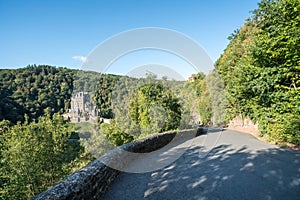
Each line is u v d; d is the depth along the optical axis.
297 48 7.08
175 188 3.86
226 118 18.06
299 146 6.95
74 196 2.71
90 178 3.26
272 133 8.69
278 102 8.30
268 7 9.05
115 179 4.53
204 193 3.55
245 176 4.34
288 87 7.94
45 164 9.02
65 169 8.71
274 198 3.22
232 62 18.45
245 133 12.88
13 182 7.34
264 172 4.54
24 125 9.49
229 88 15.98
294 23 7.27
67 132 9.32
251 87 9.85
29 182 8.24
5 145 8.74
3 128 9.41
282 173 4.41
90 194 3.19
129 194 3.66
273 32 8.46
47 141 9.27
